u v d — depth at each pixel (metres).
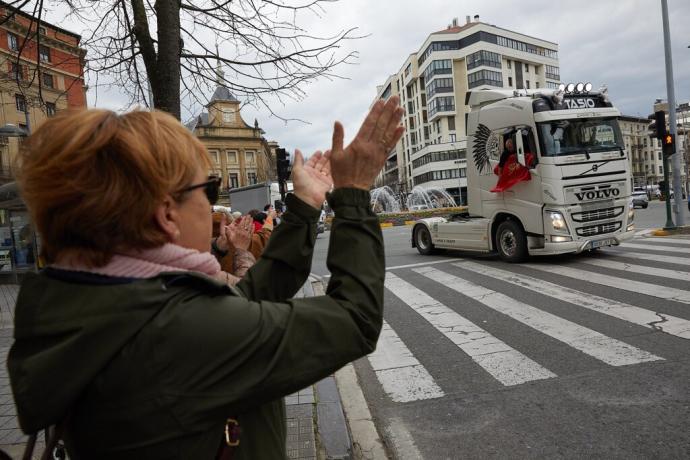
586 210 9.33
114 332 0.83
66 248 0.92
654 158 109.38
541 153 9.27
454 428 3.52
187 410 0.85
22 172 0.92
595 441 3.16
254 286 1.30
